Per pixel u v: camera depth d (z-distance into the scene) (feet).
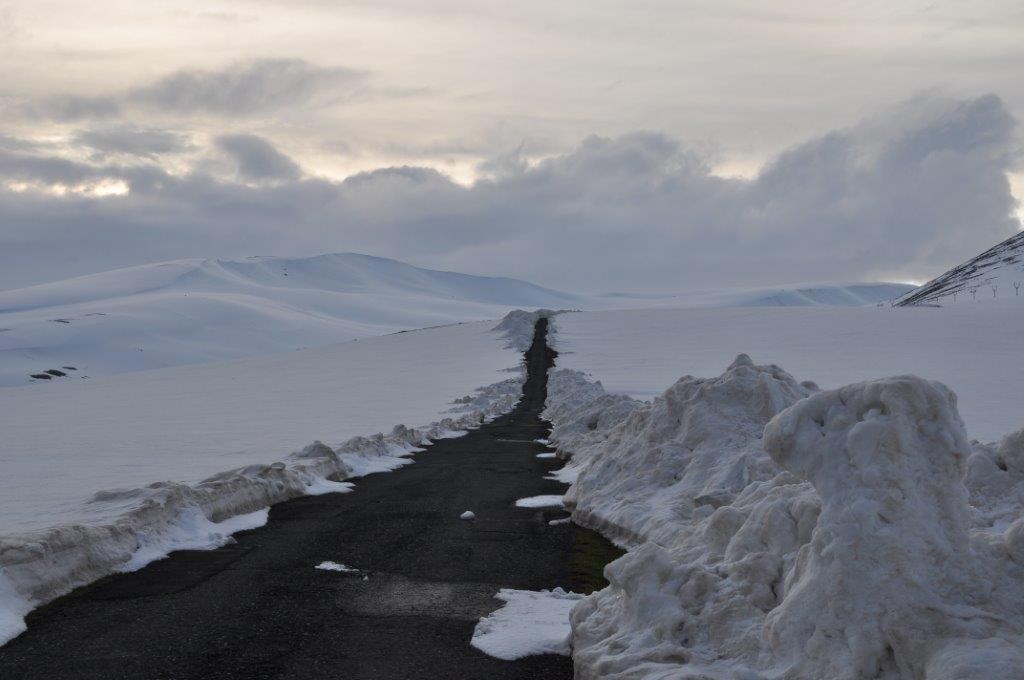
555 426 89.35
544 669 19.81
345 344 354.74
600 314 357.61
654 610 18.89
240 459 72.84
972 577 14.69
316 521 38.27
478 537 35.01
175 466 68.49
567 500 43.19
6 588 23.62
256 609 24.23
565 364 229.25
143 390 234.99
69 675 18.93
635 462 39.88
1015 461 25.85
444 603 25.13
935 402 15.71
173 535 33.17
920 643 13.92
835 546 15.29
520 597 25.70
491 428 100.99
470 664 20.07
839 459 16.03
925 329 270.87
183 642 21.30
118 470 66.28
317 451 54.29
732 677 15.88
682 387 41.88
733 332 284.00
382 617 23.65
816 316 319.47
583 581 28.04
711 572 19.30
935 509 15.29
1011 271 634.43
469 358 263.70
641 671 17.06
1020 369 182.91
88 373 621.31
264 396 189.67
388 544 33.40
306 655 20.49
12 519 36.63
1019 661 12.85
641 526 33.17
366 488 49.21
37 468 69.82
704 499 31.76
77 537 27.66
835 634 14.84
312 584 27.09
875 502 15.23
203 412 151.84
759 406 38.52
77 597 25.29
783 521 19.07
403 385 201.16
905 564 14.65
